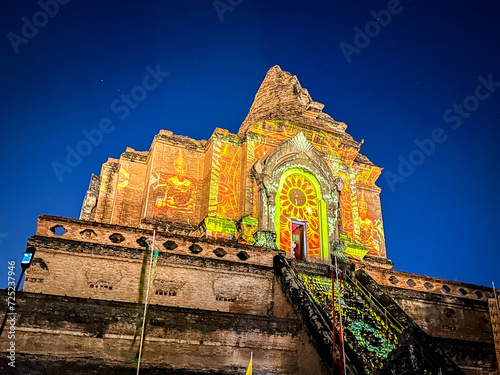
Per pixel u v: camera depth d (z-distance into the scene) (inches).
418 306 903.1
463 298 947.3
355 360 543.8
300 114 1223.5
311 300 668.7
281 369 602.9
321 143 1194.0
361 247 1099.3
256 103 1325.0
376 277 917.2
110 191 1330.0
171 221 1093.8
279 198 1066.7
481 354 703.1
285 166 1074.1
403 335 641.6
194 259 775.1
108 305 553.3
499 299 722.8
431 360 589.0
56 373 499.5
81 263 721.6
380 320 701.3
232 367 579.8
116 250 741.3
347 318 682.2
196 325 578.6
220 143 1119.6
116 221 1198.3
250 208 1037.2
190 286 762.8
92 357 530.9
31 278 691.4
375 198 1325.0
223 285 778.8
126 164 1266.0
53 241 714.8
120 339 546.0
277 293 778.2
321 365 560.7
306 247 1044.5
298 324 628.1
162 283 749.3
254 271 800.9
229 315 598.9
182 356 565.0
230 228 1020.5
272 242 974.4
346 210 1158.3
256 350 598.9
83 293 707.4
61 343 525.7
